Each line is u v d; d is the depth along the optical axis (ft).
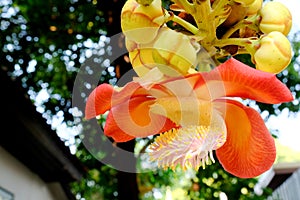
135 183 4.60
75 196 6.33
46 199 5.41
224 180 5.71
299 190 7.59
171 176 5.82
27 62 5.58
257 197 5.64
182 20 0.95
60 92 5.64
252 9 0.99
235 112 1.03
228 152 1.06
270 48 0.95
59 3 5.45
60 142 4.51
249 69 0.90
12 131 4.08
